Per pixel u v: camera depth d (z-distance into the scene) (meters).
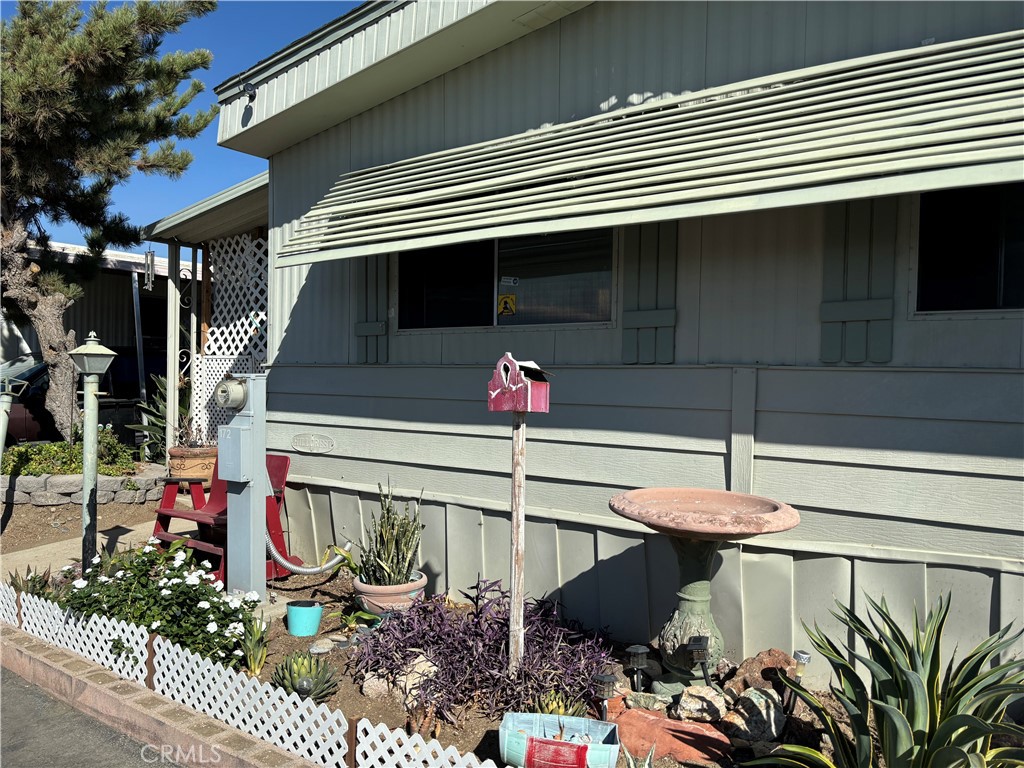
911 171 3.09
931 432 3.44
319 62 5.53
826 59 3.81
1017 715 3.13
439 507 5.18
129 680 3.85
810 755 2.65
